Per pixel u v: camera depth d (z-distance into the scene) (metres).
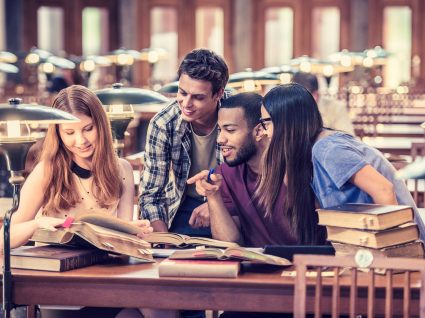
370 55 10.02
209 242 3.43
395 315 2.97
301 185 3.44
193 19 23.47
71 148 3.52
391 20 23.05
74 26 23.08
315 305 2.88
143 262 3.33
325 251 3.25
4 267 3.11
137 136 12.68
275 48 23.44
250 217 3.72
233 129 3.69
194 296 3.04
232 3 23.44
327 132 3.42
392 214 3.07
